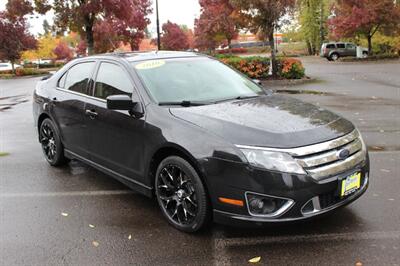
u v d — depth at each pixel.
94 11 21.52
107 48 33.09
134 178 4.43
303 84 17.34
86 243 3.81
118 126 4.47
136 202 4.75
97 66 5.16
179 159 3.79
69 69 5.82
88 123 5.00
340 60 35.22
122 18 22.92
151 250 3.64
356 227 3.89
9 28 34.81
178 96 4.38
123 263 3.45
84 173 5.85
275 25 18.45
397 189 4.82
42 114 6.16
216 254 3.52
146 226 4.12
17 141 7.99
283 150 3.34
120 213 4.45
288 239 3.71
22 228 4.16
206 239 3.79
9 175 5.84
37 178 5.68
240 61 18.98
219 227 3.99
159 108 4.11
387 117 9.28
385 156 6.19
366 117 9.37
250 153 3.36
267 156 3.33
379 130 7.97
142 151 4.19
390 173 5.39
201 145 3.58
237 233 3.86
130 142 4.34
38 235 4.00
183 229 3.91
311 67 28.58
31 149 7.31
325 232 3.81
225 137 3.51
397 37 36.19
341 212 4.21
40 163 6.40
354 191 3.73
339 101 12.08
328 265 3.29
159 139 3.92
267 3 17.64
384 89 14.83
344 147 3.62
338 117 4.07
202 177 3.63
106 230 4.06
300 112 3.99
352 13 34.38
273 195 3.31
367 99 12.32
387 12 33.22
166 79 4.58
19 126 9.66
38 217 4.41
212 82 4.79
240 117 3.78
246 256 3.47
